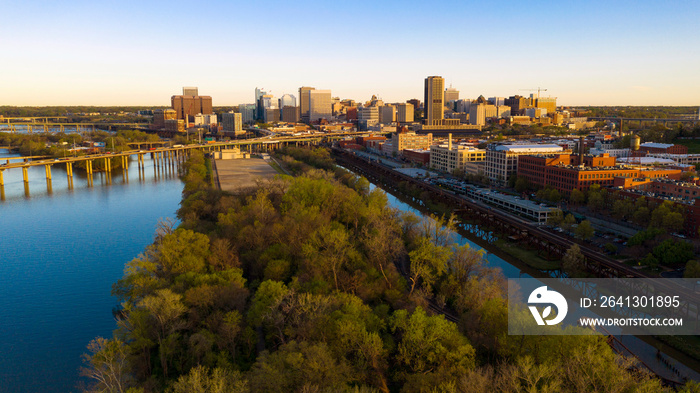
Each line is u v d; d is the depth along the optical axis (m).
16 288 172.25
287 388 87.06
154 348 119.00
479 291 130.50
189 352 110.56
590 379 83.00
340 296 121.88
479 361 103.12
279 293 119.50
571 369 86.06
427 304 135.38
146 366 111.44
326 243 155.38
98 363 103.81
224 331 110.69
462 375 89.12
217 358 106.75
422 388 88.12
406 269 168.00
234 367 106.50
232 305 124.12
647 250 185.00
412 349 103.00
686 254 170.12
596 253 192.38
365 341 101.00
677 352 131.50
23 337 136.88
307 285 129.12
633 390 83.00
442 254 149.62
